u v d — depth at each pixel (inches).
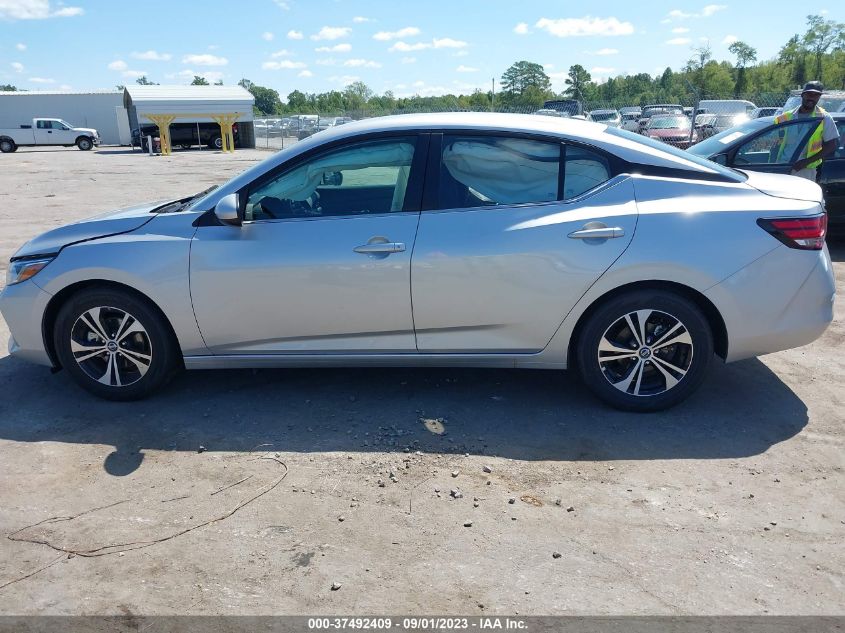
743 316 144.4
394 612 95.3
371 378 174.6
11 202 583.8
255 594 99.0
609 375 152.8
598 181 147.6
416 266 144.6
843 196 299.7
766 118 303.0
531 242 143.3
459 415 154.5
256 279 148.2
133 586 101.0
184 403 161.6
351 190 150.7
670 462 134.6
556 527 114.2
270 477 129.8
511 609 95.7
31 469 133.1
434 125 150.3
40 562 106.3
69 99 2055.9
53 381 174.9
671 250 141.3
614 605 96.3
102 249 152.7
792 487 125.9
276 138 1902.1
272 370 180.5
